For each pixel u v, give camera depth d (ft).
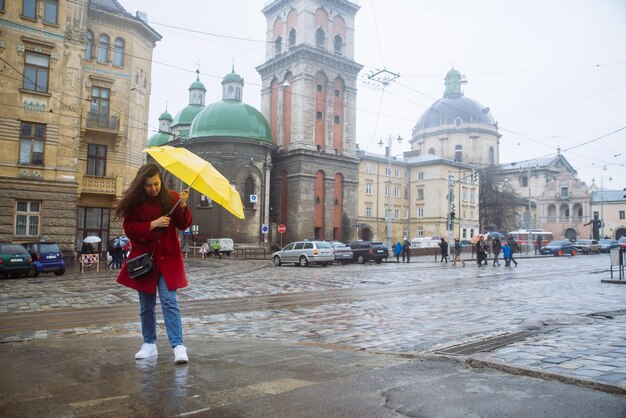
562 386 13.24
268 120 202.39
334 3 197.06
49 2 89.20
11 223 84.53
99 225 101.40
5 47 83.97
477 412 11.02
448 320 31.17
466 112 303.48
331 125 192.65
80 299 43.93
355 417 10.77
